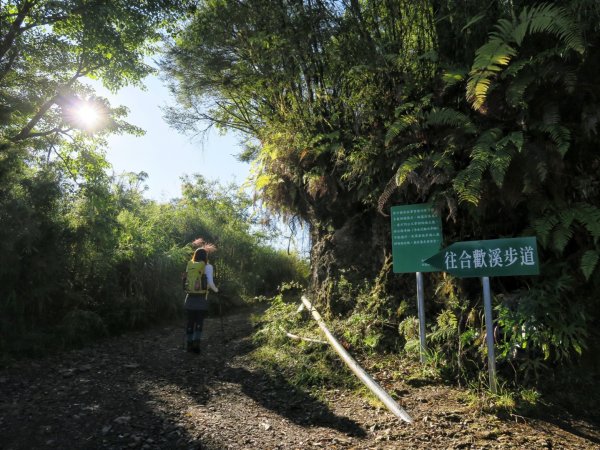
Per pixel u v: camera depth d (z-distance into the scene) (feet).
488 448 11.93
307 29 22.25
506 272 15.30
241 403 15.84
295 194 28.50
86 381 18.44
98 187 29.91
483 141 16.53
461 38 19.71
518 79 16.07
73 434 13.00
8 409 14.89
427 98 18.70
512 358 15.64
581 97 16.20
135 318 30.17
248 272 50.67
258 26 24.23
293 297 37.35
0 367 19.93
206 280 24.22
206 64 35.35
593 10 15.23
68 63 48.03
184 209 53.42
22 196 24.21
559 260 17.06
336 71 23.07
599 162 16.26
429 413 14.12
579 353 15.66
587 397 14.83
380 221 23.45
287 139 26.00
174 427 13.56
